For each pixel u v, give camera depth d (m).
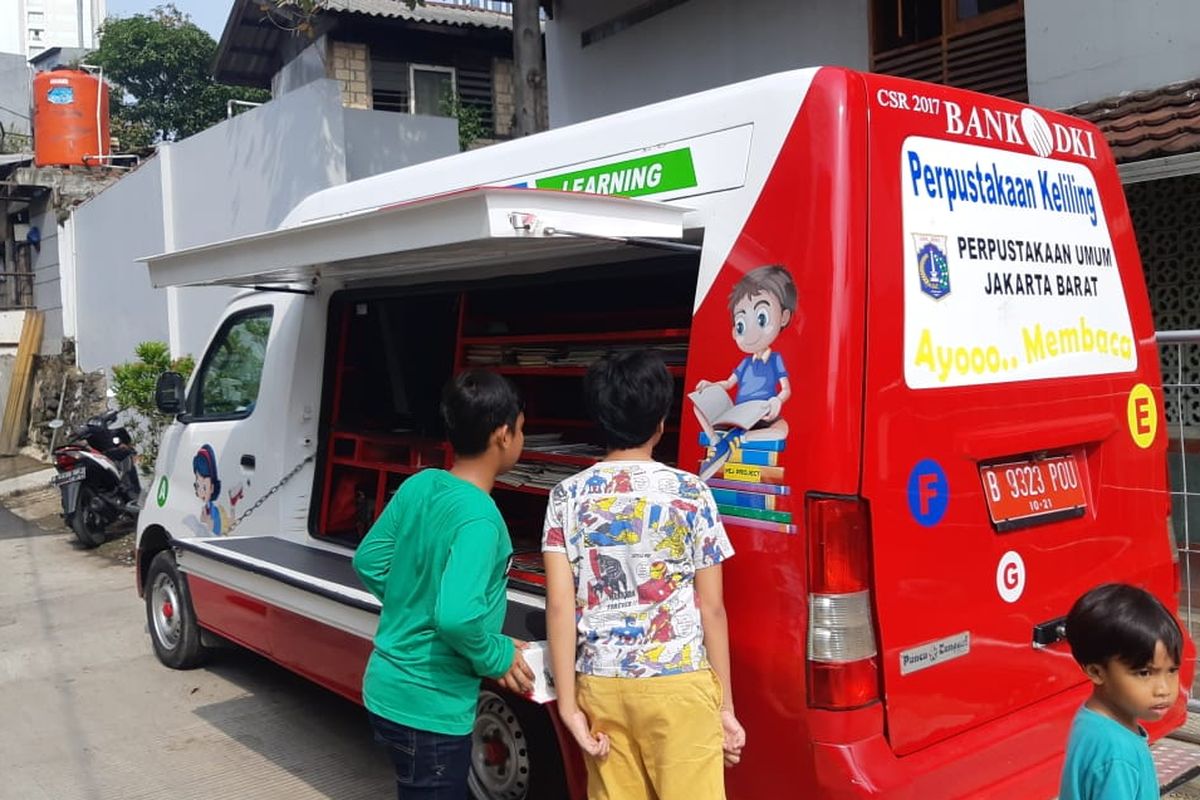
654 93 10.14
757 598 2.83
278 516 5.29
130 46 23.86
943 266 2.98
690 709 2.59
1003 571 3.06
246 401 5.66
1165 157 5.57
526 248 3.34
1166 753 3.79
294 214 5.28
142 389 10.84
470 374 2.89
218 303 11.79
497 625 2.74
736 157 3.03
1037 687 3.15
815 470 2.72
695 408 3.03
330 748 4.82
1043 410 3.21
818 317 2.76
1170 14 6.39
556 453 4.26
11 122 22.39
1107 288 3.54
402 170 4.58
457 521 2.71
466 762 2.83
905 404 2.83
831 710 2.69
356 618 4.02
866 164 2.83
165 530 6.09
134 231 13.54
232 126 11.18
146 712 5.33
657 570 2.63
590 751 2.67
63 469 9.70
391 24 15.34
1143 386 3.64
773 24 8.99
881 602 2.74
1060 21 6.97
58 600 7.89
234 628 5.10
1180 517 5.29
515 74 8.06
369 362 5.48
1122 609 2.20
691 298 4.16
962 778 2.86
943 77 7.96
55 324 16.94
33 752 4.86
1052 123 3.45
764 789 2.83
